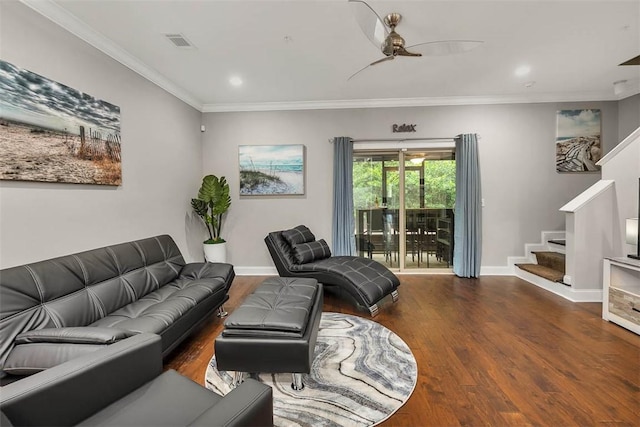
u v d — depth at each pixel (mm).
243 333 1839
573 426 1541
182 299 2373
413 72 3512
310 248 3881
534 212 4504
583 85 3990
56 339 1521
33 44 2076
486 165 4508
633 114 4191
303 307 2092
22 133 2000
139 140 3213
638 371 2016
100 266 2330
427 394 1804
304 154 4668
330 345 2426
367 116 4590
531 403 1716
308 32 2629
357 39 2752
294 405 1713
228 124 4688
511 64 3322
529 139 4465
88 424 1082
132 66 3072
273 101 4523
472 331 2654
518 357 2211
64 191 2332
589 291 3371
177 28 2543
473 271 4410
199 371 2092
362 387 1877
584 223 3342
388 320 2930
